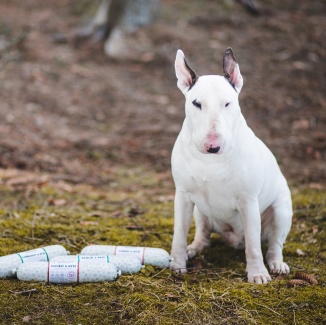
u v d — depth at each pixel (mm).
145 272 5348
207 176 5152
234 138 5023
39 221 6926
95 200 8281
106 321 4621
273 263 5691
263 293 5062
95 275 5129
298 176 9625
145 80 14727
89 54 15898
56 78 14242
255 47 16078
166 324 4594
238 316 4715
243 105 13367
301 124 12453
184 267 5590
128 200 8328
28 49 15641
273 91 13961
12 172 9219
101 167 10141
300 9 19047
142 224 7039
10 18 18297
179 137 5285
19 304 4805
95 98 13578
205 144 4695
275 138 11812
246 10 18766
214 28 17406
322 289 5180
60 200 7973
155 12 17750
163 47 16234
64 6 20250
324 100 13578
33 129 11648
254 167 5180
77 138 11438
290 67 15016
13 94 13141
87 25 17531
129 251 5531
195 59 15375
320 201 7875
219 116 4758
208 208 5465
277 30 17078
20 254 5348
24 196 8109
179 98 13930
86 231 6641
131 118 12773
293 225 7102
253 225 5309
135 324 4602
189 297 4961
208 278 5445
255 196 5273
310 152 10930
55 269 5121
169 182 9477
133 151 11000
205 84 4906
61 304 4820
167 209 7863
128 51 16062
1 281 5148
